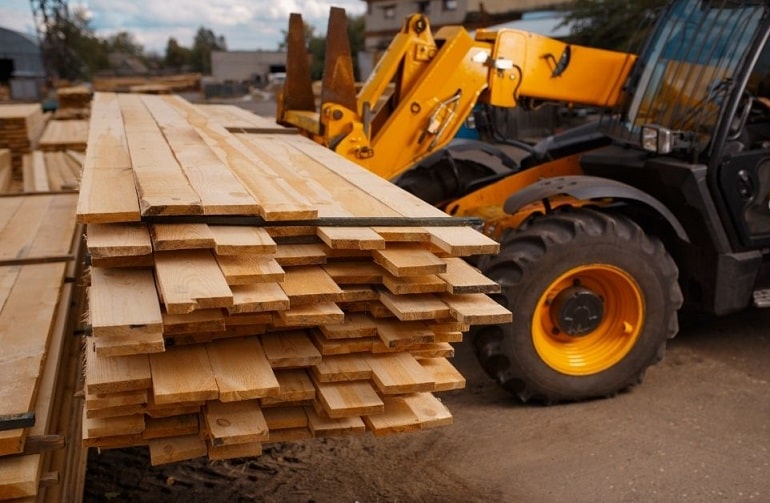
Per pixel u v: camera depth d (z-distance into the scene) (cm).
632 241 439
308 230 264
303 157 423
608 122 557
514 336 431
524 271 424
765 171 467
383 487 364
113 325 213
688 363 516
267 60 6378
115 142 415
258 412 249
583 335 454
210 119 587
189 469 372
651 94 513
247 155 391
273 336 266
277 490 357
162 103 720
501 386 451
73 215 525
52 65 4844
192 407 248
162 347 220
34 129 967
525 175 563
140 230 248
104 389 227
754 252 480
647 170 486
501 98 522
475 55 514
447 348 280
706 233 469
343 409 247
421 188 605
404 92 521
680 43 503
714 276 475
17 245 445
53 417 275
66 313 363
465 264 282
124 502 340
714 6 491
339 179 354
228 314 244
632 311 457
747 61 449
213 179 296
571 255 429
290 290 245
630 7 1540
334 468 380
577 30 1673
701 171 457
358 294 264
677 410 448
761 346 543
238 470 374
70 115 1410
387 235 262
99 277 246
